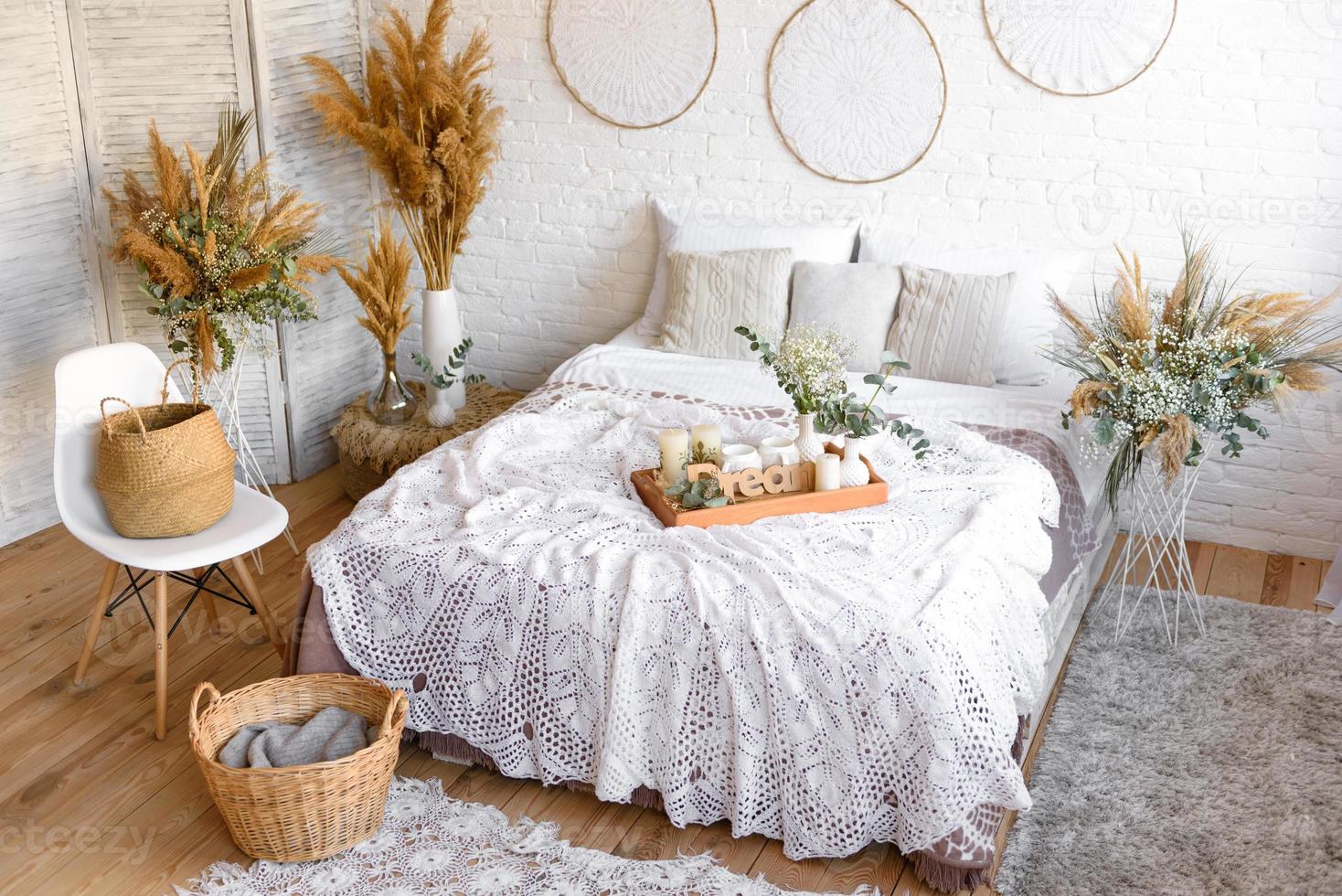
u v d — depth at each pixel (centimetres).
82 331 396
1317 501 380
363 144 409
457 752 287
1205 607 354
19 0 360
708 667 254
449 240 425
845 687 243
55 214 380
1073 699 312
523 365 482
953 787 239
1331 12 339
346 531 290
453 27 444
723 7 406
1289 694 312
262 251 359
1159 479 373
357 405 427
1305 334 365
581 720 267
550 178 450
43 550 391
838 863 257
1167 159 369
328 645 286
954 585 255
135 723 307
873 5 387
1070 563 315
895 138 398
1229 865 253
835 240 407
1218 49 354
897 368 376
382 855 259
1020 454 317
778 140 414
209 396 418
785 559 264
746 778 254
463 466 312
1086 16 364
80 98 382
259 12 394
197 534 305
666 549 272
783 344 309
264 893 248
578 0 422
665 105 424
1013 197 390
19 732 303
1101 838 262
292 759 261
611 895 247
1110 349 326
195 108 395
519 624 267
